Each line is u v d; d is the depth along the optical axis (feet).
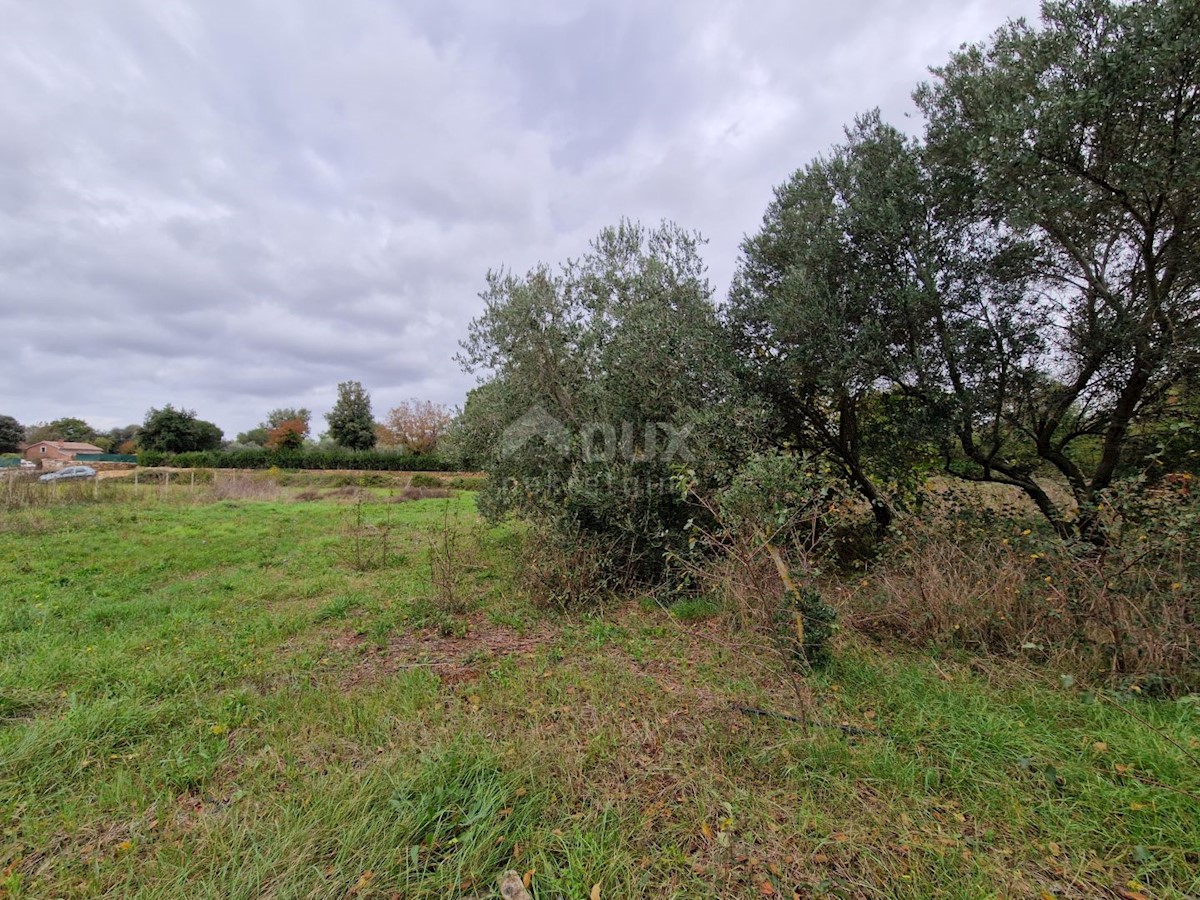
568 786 7.30
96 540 28.71
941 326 16.15
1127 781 7.07
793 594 10.71
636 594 17.13
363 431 109.40
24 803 7.18
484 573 20.62
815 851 6.17
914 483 19.10
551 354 20.21
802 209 18.81
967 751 7.87
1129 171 12.20
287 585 19.57
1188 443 14.49
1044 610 11.17
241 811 6.92
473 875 5.83
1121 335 13.82
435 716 9.46
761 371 18.25
